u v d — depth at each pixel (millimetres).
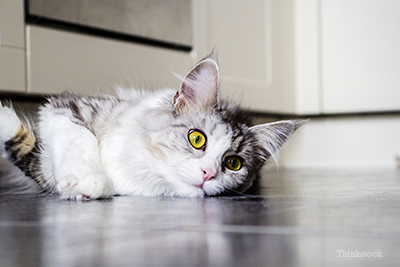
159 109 676
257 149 735
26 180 730
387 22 1459
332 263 293
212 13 1246
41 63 908
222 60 1294
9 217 457
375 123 1495
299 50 1581
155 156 649
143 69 1071
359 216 442
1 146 702
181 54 1162
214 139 656
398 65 1455
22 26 881
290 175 1077
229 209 499
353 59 1507
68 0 926
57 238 369
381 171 1177
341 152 1539
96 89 946
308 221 420
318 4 1540
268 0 1455
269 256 310
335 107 1537
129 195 670
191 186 646
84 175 620
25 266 294
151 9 1075
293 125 743
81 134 668
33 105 943
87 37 974
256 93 1423
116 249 333
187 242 354
